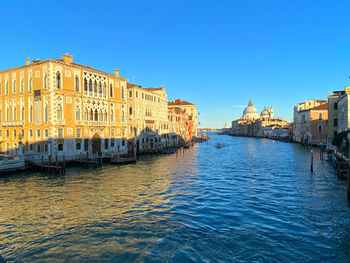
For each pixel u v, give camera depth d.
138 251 11.66
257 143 105.12
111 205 18.16
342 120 47.72
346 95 43.69
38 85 35.81
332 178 27.59
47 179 26.86
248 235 13.09
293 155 54.22
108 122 43.47
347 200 19.09
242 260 10.77
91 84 40.44
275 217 15.62
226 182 26.14
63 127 35.59
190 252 11.48
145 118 57.56
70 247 12.11
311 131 78.25
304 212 16.48
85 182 25.61
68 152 36.28
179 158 49.56
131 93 53.03
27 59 39.31
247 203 18.55
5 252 11.69
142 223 14.83
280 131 134.38
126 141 47.81
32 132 36.72
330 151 55.09
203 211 16.83
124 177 28.56
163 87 68.94
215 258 10.96
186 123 96.25
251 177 29.03
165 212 16.69
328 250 11.55
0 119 41.12
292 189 22.73
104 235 13.30
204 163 41.97
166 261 10.79
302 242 12.30
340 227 14.05
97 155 38.47
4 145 40.84
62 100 35.62
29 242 12.62
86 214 16.34
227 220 15.18
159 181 26.53
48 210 17.06
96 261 10.90
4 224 14.73
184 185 24.64
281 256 11.06
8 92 39.72
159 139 65.94
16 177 27.77
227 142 113.75
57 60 34.78
